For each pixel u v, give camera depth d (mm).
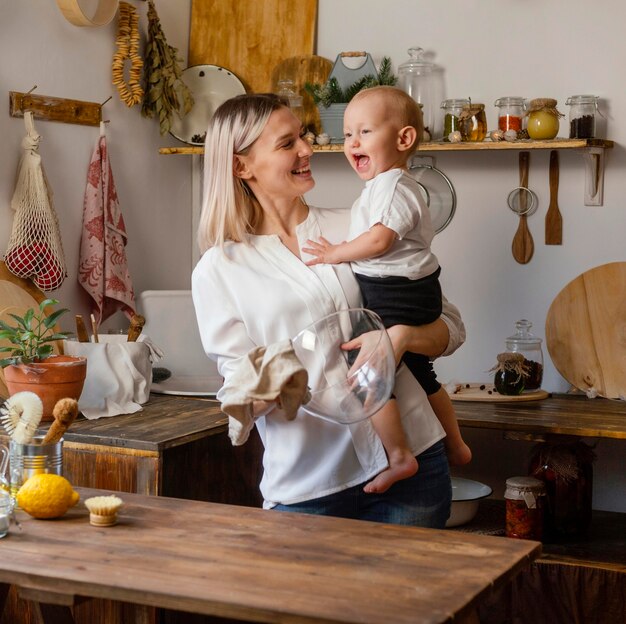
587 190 3225
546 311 3318
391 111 2068
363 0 3477
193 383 3221
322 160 3582
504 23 3305
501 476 3352
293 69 3520
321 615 1241
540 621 2621
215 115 1912
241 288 1850
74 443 2359
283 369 1632
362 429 1831
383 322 1900
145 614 1956
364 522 1676
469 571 1420
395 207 1920
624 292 3109
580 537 2805
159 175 3568
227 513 1725
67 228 3105
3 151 2834
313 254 1909
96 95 3225
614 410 2869
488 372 3375
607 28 3189
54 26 3023
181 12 3639
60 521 1670
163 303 3316
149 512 1729
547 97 3266
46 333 2770
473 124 3150
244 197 1932
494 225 3363
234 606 1283
